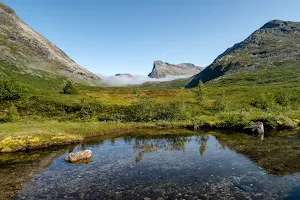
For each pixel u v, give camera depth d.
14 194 19.62
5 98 74.06
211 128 56.31
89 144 40.94
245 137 43.84
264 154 30.67
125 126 57.38
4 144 36.47
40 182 22.36
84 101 79.81
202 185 20.83
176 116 67.12
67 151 35.69
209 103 91.00
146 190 19.97
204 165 26.95
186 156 31.47
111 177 23.42
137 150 36.00
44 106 72.44
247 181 21.48
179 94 125.50
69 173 24.97
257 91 128.88
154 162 28.84
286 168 24.73
